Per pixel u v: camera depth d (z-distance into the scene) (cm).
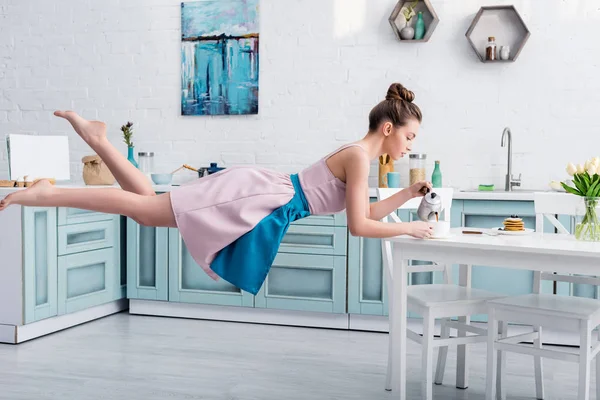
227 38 457
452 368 322
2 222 358
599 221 233
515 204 365
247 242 220
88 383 291
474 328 274
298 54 446
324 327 403
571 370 319
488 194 368
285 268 404
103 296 420
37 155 406
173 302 429
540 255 217
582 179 235
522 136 414
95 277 413
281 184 232
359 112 439
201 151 466
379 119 234
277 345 360
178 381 295
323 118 445
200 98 463
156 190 423
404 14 423
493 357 246
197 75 464
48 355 335
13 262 356
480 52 418
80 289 400
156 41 471
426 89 428
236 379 299
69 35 486
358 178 225
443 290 278
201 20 461
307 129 447
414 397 277
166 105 471
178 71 468
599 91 402
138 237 429
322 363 326
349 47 438
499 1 415
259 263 220
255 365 321
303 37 446
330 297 397
